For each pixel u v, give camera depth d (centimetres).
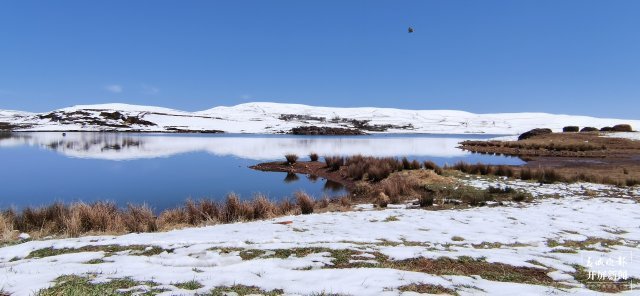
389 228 848
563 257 614
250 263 530
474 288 449
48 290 396
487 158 3322
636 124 15375
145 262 542
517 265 561
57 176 2175
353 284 444
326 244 635
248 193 1684
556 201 1277
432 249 648
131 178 2114
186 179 2088
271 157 3397
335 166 2333
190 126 13338
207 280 452
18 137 6894
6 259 579
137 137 7481
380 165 2069
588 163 2697
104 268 501
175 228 954
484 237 761
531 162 2872
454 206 1235
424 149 4681
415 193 1480
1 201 1490
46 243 661
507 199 1337
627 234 812
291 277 470
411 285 442
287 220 962
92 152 3819
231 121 16038
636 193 1422
